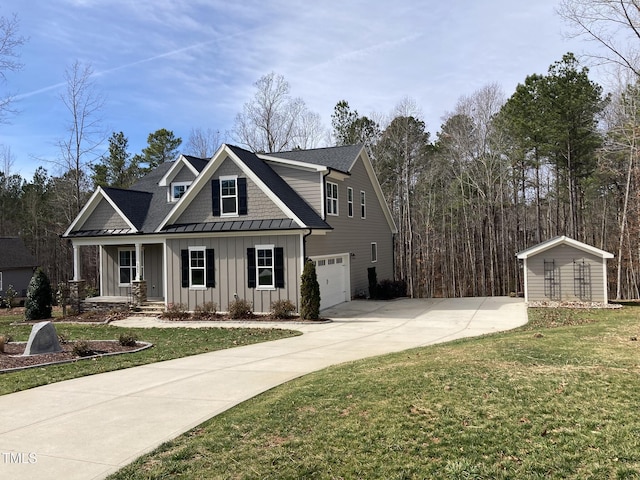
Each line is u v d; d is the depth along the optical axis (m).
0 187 48.03
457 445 5.15
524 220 36.09
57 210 44.62
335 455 5.11
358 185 25.72
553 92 29.22
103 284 24.12
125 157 45.53
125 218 21.83
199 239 19.58
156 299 22.89
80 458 5.31
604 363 7.92
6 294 31.61
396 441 5.33
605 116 28.39
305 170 20.97
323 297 20.78
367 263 26.81
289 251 18.45
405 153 39.03
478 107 37.09
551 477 4.44
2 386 8.66
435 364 8.48
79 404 7.45
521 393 6.55
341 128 43.22
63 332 16.69
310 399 6.99
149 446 5.62
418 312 19.55
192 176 22.92
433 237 41.28
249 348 12.49
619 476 4.39
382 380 7.66
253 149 42.50
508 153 34.56
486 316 17.78
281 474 4.76
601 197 34.50
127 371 9.90
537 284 20.58
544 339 10.47
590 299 19.75
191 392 7.96
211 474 4.82
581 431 5.31
